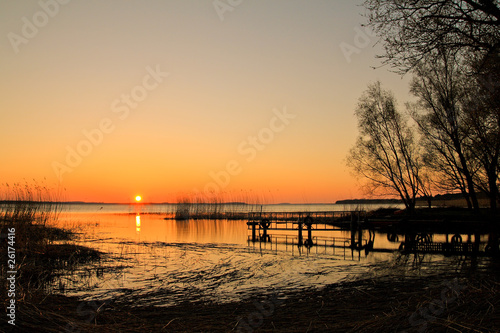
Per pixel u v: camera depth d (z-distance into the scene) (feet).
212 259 69.67
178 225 163.02
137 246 85.46
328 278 52.80
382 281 49.37
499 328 21.16
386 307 34.12
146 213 312.29
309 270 59.26
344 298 40.16
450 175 103.76
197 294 43.50
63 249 66.69
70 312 31.65
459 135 89.15
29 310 26.76
